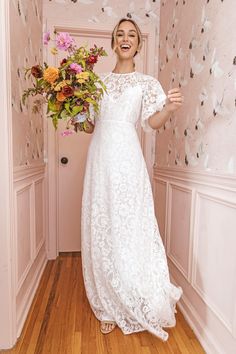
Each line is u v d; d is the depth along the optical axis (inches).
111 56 91.7
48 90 46.7
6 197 47.9
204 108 55.9
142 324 52.2
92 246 55.6
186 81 66.3
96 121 56.6
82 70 46.4
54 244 92.7
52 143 88.9
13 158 53.7
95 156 55.2
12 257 50.1
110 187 52.7
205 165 54.9
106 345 51.2
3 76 46.0
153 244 56.2
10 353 48.7
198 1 59.6
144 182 55.9
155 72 90.2
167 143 79.7
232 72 45.1
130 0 86.4
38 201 79.4
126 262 52.7
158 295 53.3
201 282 55.1
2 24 45.1
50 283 75.5
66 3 84.7
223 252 46.4
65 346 50.7
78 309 63.1
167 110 50.1
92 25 85.8
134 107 53.7
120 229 52.7
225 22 47.7
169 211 76.4
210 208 51.8
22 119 61.3
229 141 45.6
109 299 56.4
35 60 75.0
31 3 70.3
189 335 54.9
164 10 83.7
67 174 95.1
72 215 97.0
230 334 43.7
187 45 65.8
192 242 59.1
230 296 43.8
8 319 49.4
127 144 53.2
